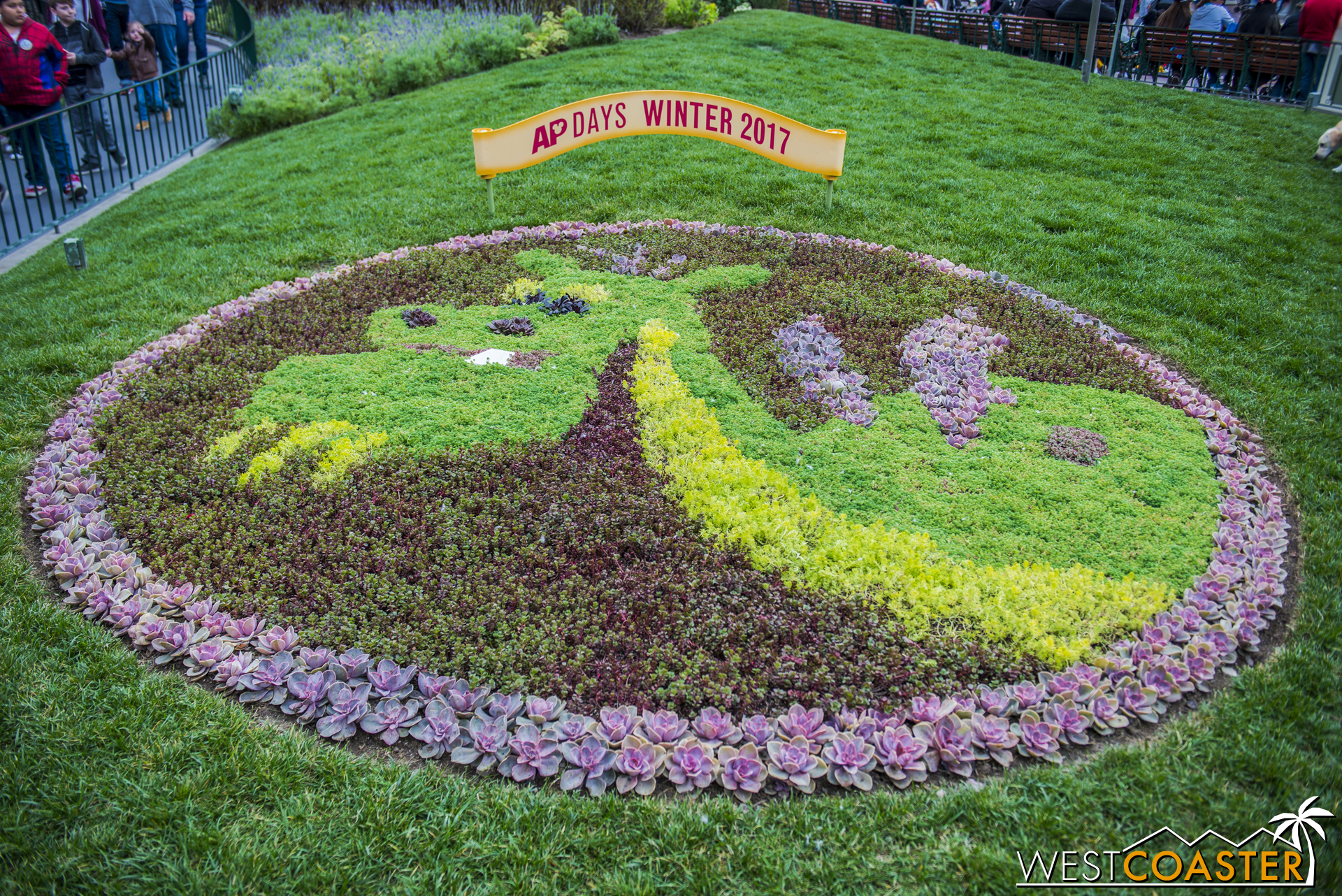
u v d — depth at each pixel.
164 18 13.21
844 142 8.13
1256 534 4.46
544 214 8.80
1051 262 7.73
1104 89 12.80
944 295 6.96
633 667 3.62
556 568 4.13
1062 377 5.93
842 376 5.84
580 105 7.98
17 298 7.38
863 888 2.86
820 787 3.26
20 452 5.15
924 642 3.76
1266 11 12.66
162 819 3.04
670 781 3.25
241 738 3.36
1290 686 3.57
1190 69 13.41
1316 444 5.29
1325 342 6.42
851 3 18.88
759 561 4.18
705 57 13.81
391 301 7.00
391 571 4.10
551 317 6.68
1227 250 7.98
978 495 4.74
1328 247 7.99
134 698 3.51
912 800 3.15
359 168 10.23
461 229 8.45
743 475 4.77
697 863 2.94
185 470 4.89
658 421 5.29
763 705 3.51
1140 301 7.10
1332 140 9.84
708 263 7.59
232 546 4.29
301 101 13.12
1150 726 3.47
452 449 5.05
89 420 5.41
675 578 4.07
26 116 9.40
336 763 3.27
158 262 7.99
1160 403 5.68
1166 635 3.79
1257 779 3.20
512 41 15.00
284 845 2.97
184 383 5.76
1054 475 4.90
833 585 4.05
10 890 2.83
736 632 3.79
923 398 5.62
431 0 18.14
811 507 4.60
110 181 10.82
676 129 8.24
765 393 5.66
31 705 3.46
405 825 3.06
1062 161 10.05
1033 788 3.20
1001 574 4.14
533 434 5.18
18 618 3.89
